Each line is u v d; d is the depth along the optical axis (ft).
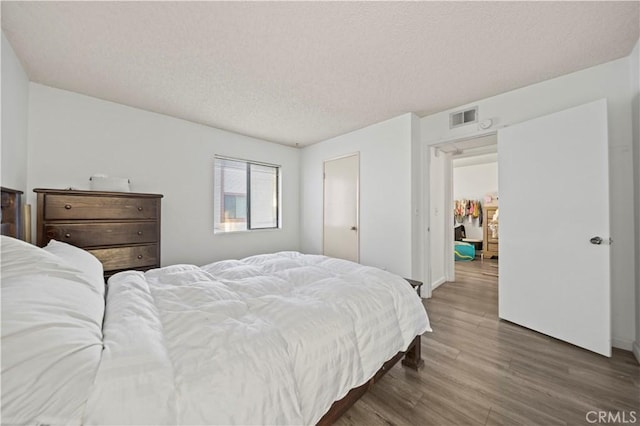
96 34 5.26
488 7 4.67
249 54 6.02
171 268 5.56
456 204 21.85
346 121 10.69
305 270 5.80
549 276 6.90
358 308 4.13
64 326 2.11
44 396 1.71
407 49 5.90
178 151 10.03
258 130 11.64
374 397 4.58
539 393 4.65
